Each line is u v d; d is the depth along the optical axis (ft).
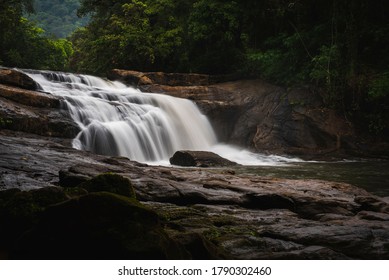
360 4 76.48
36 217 14.78
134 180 27.78
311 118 73.72
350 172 51.98
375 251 17.38
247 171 51.42
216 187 30.01
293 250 17.37
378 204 27.78
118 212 13.38
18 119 47.14
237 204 26.99
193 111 74.38
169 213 22.22
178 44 99.60
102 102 59.77
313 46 82.84
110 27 109.29
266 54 84.58
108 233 12.98
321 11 86.89
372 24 78.74
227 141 76.48
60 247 13.35
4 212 15.07
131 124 60.54
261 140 73.56
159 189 26.86
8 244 14.82
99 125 55.47
